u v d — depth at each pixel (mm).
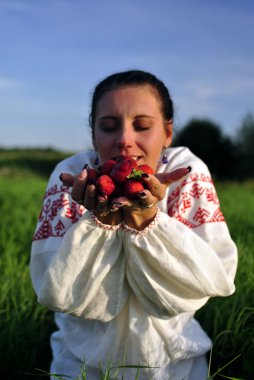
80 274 2590
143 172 2227
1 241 6473
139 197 2199
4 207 10320
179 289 2641
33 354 3748
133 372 2758
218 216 2975
